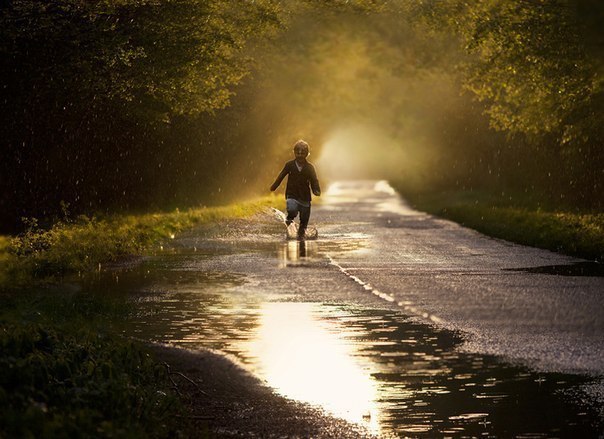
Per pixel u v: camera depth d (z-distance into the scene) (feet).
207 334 90.33
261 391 68.80
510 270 142.20
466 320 97.55
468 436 57.36
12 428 48.26
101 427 50.72
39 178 230.89
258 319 99.19
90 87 212.02
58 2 200.34
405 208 334.44
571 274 136.46
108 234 180.86
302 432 58.85
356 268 145.89
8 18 192.65
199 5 232.53
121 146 277.23
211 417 62.34
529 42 212.43
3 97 210.38
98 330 87.20
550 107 225.35
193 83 246.47
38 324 70.18
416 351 82.23
